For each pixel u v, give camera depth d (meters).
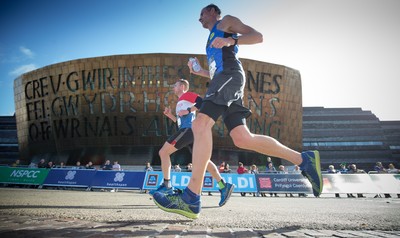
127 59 35.78
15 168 19.36
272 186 16.25
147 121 36.03
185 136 5.39
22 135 43.34
